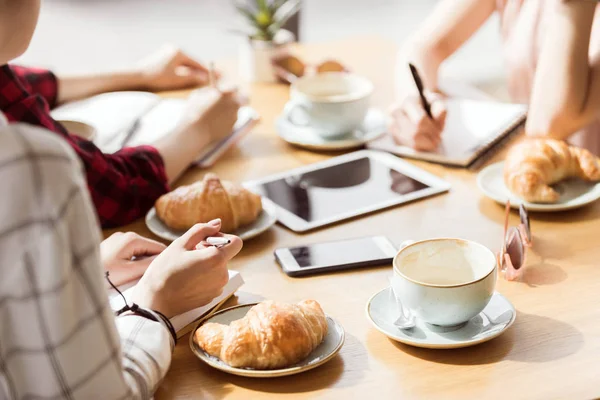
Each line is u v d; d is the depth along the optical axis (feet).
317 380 2.78
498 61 13.74
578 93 4.50
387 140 5.09
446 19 5.95
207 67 6.55
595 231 3.84
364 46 7.11
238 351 2.76
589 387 2.68
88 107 5.65
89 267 2.20
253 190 4.43
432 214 4.09
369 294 3.34
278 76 6.34
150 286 3.02
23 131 2.04
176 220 3.92
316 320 2.90
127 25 16.10
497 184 4.36
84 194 2.17
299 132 5.29
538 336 3.00
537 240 3.77
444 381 2.75
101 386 2.29
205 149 5.05
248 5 6.97
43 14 16.60
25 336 2.15
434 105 4.92
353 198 4.29
